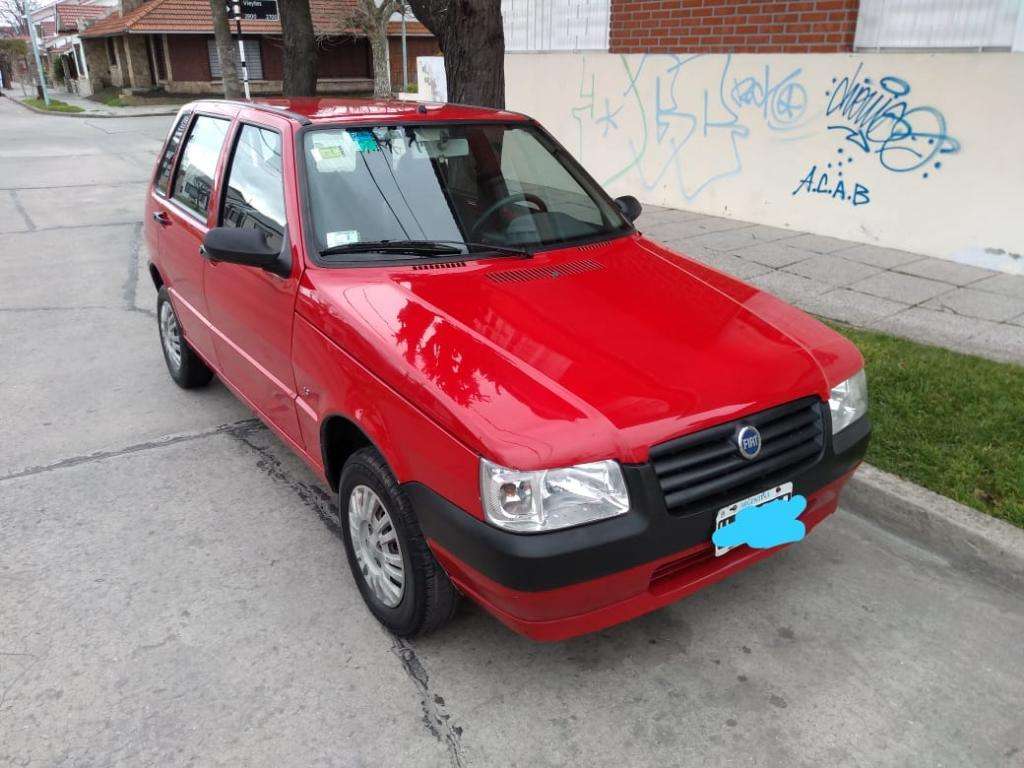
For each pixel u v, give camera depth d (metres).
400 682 2.90
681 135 9.73
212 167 4.40
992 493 3.75
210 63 35.88
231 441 4.75
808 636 3.15
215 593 3.38
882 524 3.86
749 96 8.82
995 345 5.56
